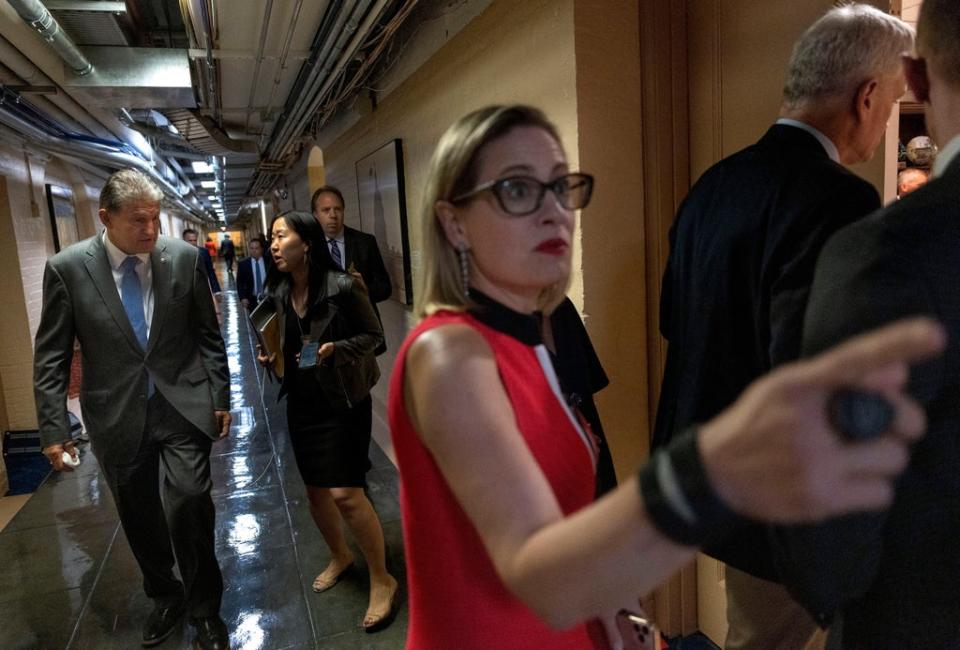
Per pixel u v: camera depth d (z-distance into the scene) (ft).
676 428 4.03
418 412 2.06
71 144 15.84
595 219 5.66
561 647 2.52
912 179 5.05
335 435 7.16
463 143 2.32
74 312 6.55
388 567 8.53
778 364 3.12
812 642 4.48
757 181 3.53
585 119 5.49
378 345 7.49
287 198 30.63
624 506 1.40
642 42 5.64
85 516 10.87
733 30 5.21
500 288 2.45
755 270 3.47
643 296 6.00
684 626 6.52
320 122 15.39
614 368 5.96
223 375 7.32
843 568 2.01
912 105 4.99
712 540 1.34
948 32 2.16
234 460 13.25
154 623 7.28
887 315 1.86
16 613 7.91
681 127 5.81
